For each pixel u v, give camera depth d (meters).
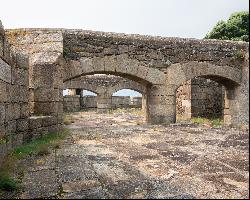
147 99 11.75
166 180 4.12
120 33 10.82
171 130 9.62
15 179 4.15
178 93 15.36
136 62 10.88
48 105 8.38
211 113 14.42
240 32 15.61
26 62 7.03
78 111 22.77
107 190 3.72
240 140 7.51
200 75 11.56
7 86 5.75
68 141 7.41
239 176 4.30
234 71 11.76
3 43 5.49
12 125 6.10
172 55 11.31
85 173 4.46
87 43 10.32
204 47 11.59
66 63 10.03
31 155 5.67
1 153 5.09
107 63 10.53
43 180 4.12
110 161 5.22
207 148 6.41
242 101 11.48
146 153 5.91
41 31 9.50
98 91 21.91
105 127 10.77
